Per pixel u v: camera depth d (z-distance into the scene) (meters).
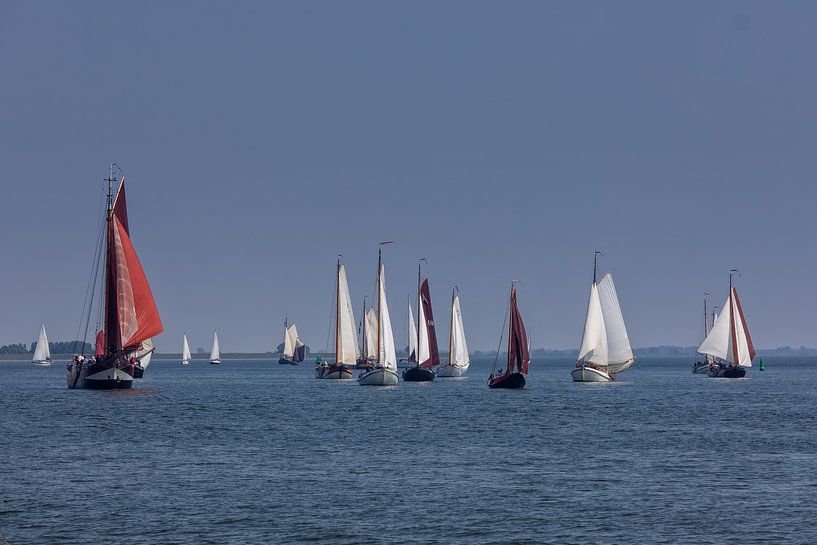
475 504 177.12
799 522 164.50
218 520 164.62
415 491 189.00
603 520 165.62
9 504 175.88
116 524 161.75
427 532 157.50
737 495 186.12
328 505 175.88
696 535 156.50
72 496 183.12
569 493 187.50
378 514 169.12
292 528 159.62
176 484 195.75
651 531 158.62
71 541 151.75
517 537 154.88
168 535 155.25
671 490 190.75
